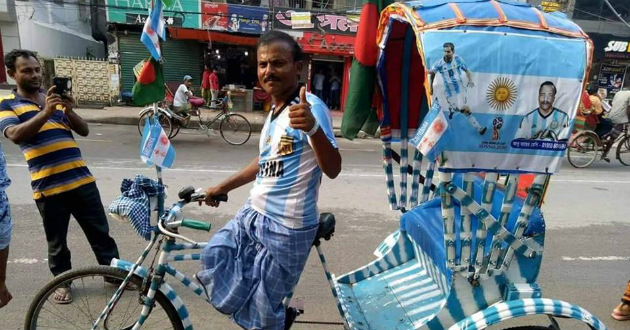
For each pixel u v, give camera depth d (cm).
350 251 394
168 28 1354
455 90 170
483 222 189
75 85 1328
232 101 1441
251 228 192
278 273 189
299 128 160
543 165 178
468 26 175
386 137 252
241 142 930
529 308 189
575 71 174
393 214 497
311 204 188
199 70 1490
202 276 195
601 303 326
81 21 1839
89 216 291
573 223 503
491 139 174
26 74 267
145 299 204
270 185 188
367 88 230
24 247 362
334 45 1434
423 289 250
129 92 1401
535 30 178
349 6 1515
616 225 501
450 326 203
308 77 1483
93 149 758
